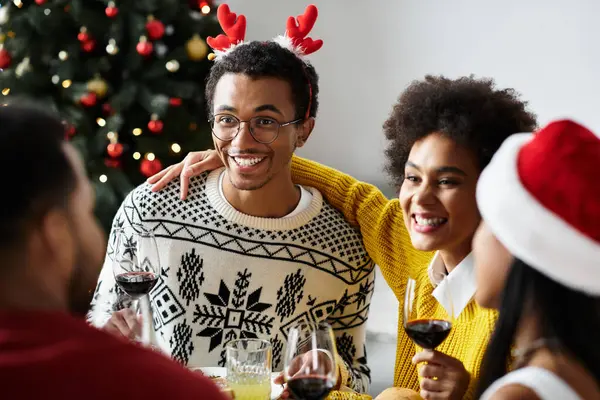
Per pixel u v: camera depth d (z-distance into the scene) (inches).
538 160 38.8
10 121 29.0
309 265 73.0
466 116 58.3
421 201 59.9
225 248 72.5
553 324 37.9
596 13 190.5
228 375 53.7
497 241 42.1
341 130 227.1
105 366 27.0
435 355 53.9
